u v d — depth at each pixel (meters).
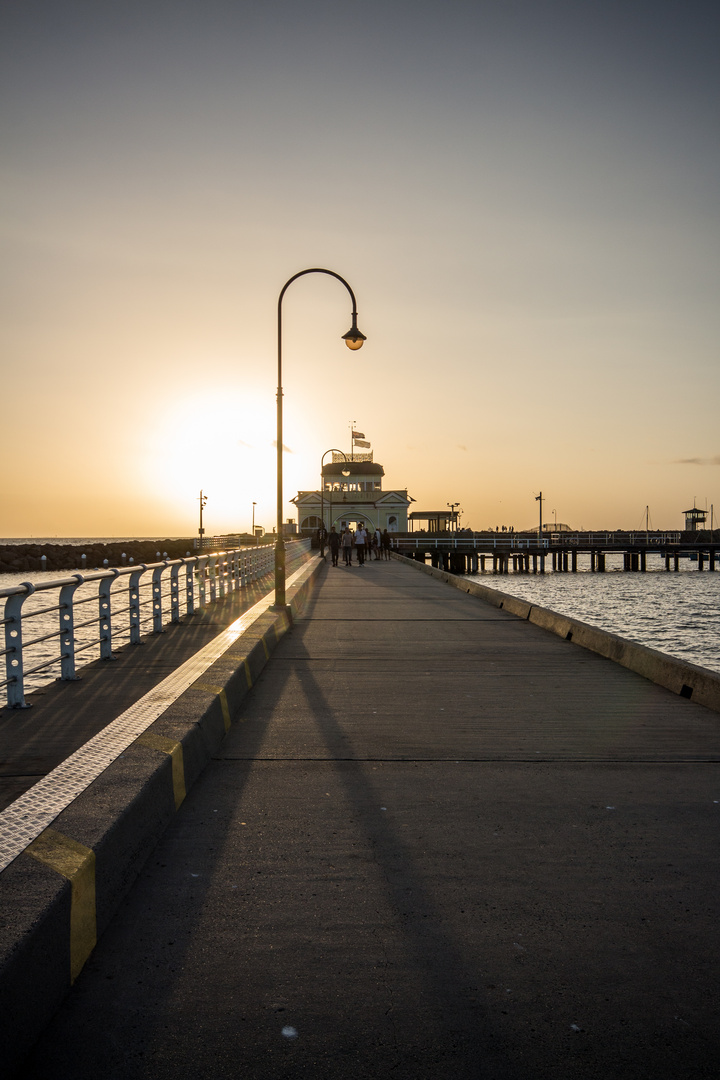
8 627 7.39
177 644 11.62
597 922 3.67
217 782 5.66
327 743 6.75
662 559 145.00
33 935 2.81
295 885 4.02
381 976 3.21
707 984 3.19
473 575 85.56
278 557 15.54
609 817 5.01
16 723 6.88
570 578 81.50
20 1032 2.67
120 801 4.14
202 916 3.68
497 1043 2.81
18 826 3.77
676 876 4.16
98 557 89.38
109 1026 2.88
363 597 21.75
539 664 10.81
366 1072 2.66
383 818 4.97
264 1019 2.93
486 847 4.52
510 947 3.44
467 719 7.65
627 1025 2.92
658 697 8.66
